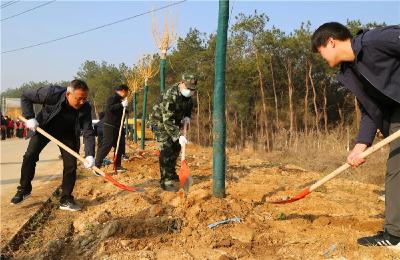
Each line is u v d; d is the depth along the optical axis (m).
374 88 3.87
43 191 7.46
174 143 6.69
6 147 21.42
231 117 34.59
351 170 11.18
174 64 39.78
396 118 4.00
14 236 4.79
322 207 5.67
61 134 6.04
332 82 34.16
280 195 6.33
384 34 3.55
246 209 5.43
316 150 18.80
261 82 29.34
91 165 5.57
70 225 5.29
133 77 18.19
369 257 3.91
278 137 25.27
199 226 4.87
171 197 6.13
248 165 9.88
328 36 3.82
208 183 6.98
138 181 7.82
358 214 5.45
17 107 48.69
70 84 5.68
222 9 5.58
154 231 4.80
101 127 11.64
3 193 7.62
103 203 6.29
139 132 28.81
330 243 4.29
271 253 4.20
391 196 4.07
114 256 4.14
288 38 31.30
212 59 36.59
